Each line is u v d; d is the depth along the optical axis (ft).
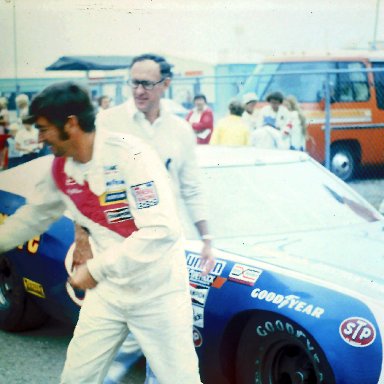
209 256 11.07
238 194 12.74
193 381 8.73
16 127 25.11
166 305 8.55
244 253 11.14
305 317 9.72
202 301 10.95
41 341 15.06
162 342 8.62
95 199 8.43
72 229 13.19
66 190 8.60
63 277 13.06
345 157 32.07
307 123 31.19
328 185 13.62
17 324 15.23
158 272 8.43
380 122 32.24
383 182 31.99
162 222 8.21
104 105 24.84
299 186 13.33
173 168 11.16
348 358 9.31
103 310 8.67
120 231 8.50
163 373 8.70
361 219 12.89
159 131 11.04
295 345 10.12
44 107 8.11
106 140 8.31
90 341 8.74
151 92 10.77
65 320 13.67
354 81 31.60
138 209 8.26
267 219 12.38
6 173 14.93
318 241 11.73
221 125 25.66
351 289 9.94
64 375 8.95
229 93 28.09
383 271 10.61
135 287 8.46
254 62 27.07
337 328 9.50
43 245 13.58
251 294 10.39
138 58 10.85
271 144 25.81
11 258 14.61
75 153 8.32
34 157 25.03
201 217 11.27
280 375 10.53
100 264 8.34
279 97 25.71
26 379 13.17
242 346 10.84
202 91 27.78
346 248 11.47
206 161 13.30
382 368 9.18
